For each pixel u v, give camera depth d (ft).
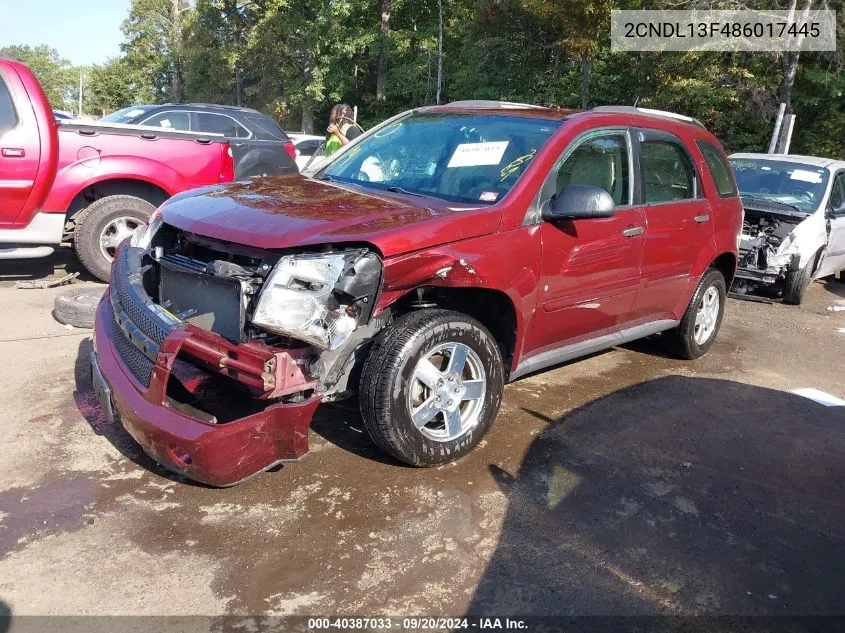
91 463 11.89
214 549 9.86
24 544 9.72
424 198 12.91
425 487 11.73
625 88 66.64
